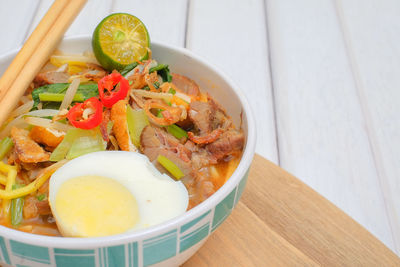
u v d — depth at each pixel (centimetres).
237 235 35
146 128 34
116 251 28
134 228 30
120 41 37
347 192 43
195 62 37
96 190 30
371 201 43
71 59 37
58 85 35
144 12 54
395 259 35
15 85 34
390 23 57
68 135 32
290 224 36
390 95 50
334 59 52
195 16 55
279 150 45
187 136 36
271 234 36
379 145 46
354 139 46
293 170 44
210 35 53
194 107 36
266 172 39
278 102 48
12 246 28
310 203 37
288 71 51
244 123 34
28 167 33
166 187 31
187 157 34
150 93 35
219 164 35
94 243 27
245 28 55
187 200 31
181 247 30
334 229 36
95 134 33
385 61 52
